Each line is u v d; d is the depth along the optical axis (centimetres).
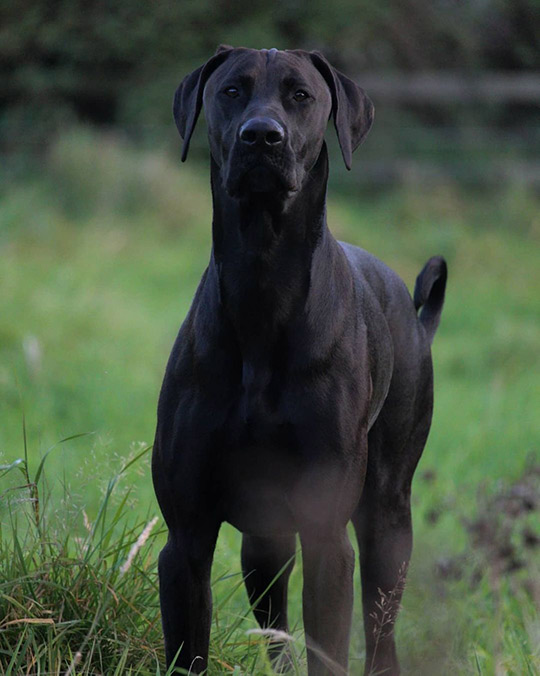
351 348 606
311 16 3288
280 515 614
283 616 711
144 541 623
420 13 3516
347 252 710
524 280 2242
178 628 584
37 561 654
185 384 594
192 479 590
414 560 734
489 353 1636
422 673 671
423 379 740
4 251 2102
